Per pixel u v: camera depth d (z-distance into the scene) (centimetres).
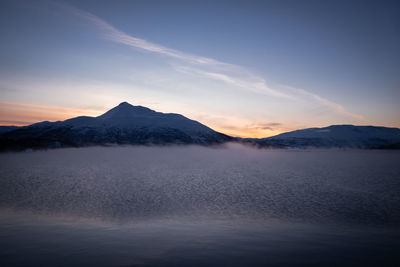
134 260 1023
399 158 17962
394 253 1137
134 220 2197
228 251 1147
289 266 974
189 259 1038
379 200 3331
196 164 10881
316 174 7094
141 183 5003
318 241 1328
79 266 958
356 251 1160
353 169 8819
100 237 1385
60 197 3472
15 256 1059
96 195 3647
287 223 2066
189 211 2652
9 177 5831
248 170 8331
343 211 2648
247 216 2411
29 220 1941
